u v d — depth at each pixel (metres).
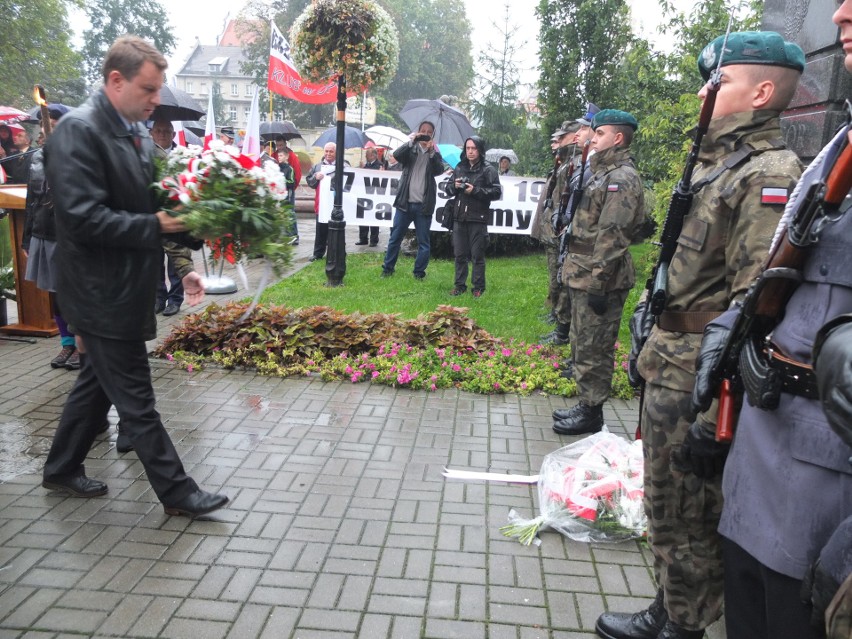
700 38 9.13
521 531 3.29
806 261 1.52
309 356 5.81
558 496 3.38
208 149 3.01
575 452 3.74
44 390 5.07
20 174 8.76
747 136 2.16
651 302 2.30
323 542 3.19
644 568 3.07
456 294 8.70
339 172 8.91
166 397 5.00
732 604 1.75
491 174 8.41
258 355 5.76
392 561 3.05
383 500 3.60
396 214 9.64
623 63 11.88
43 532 3.20
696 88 9.49
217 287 8.48
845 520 1.35
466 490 3.74
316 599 2.78
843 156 1.36
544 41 12.21
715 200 2.15
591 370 4.44
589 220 4.38
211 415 4.69
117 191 2.94
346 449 4.21
